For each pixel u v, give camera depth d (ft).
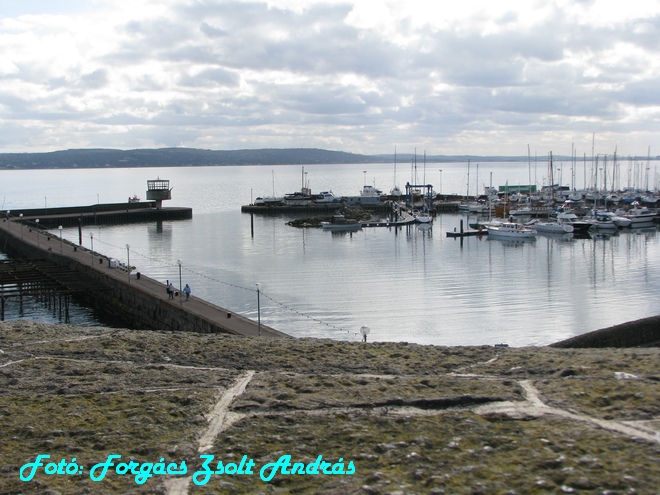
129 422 31.83
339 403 33.19
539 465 24.97
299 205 471.62
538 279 194.08
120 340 50.75
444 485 24.06
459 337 127.03
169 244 290.35
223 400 35.09
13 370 41.98
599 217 354.95
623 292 172.55
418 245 283.38
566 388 33.40
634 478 23.16
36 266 190.08
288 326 136.56
